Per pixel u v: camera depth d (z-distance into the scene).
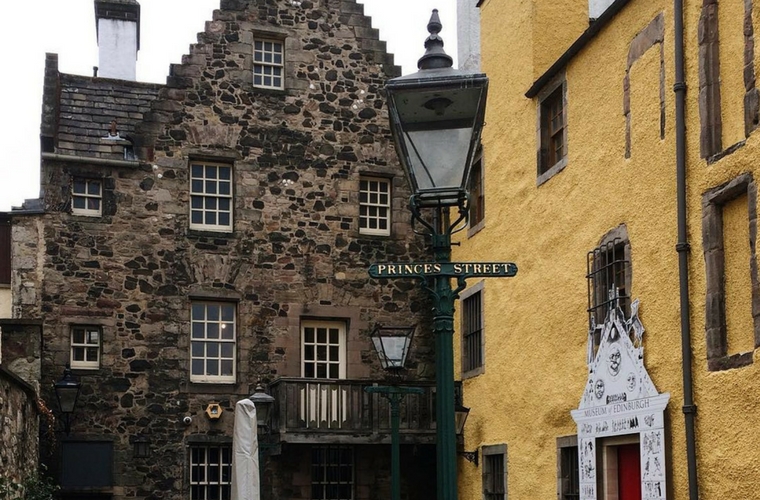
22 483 12.63
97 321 17.03
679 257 10.62
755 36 9.66
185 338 17.39
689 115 10.72
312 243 18.34
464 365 17.31
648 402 11.16
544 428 14.08
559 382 13.66
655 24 11.61
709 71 10.39
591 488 12.43
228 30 18.52
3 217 17.89
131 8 20.72
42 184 17.20
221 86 18.31
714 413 10.00
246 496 12.73
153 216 17.59
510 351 15.40
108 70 20.38
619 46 12.46
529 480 14.51
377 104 19.11
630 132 12.08
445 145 6.07
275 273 18.06
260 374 17.66
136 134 17.72
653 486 10.98
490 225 16.48
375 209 19.02
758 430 9.30
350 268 18.47
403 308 18.64
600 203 12.75
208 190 18.14
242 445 12.94
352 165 18.80
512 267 5.99
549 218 14.25
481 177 17.12
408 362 18.48
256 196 18.20
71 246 17.14
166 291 17.44
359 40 19.22
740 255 9.90
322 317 18.22
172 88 18.05
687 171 10.69
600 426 12.30
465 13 20.30
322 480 17.86
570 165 13.68
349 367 18.16
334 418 16.91
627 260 11.94
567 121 13.84
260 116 18.45
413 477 18.09
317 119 18.75
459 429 17.09
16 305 16.78
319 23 19.05
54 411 16.53
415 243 18.89
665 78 11.32
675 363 10.77
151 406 17.03
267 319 17.88
